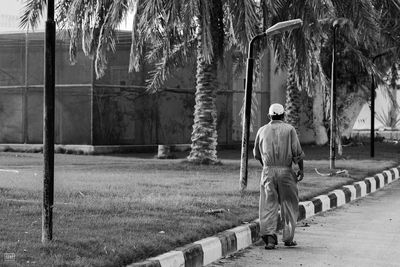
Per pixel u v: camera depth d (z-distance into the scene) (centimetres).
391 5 1942
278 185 817
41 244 639
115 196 1086
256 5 1594
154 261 623
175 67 2072
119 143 2655
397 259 758
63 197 1055
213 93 1889
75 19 1664
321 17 1711
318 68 2103
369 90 3011
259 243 866
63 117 2616
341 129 3297
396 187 1752
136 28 1647
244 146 1214
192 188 1237
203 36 1556
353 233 946
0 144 2722
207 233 788
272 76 3425
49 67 639
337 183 1470
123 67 2647
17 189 1151
